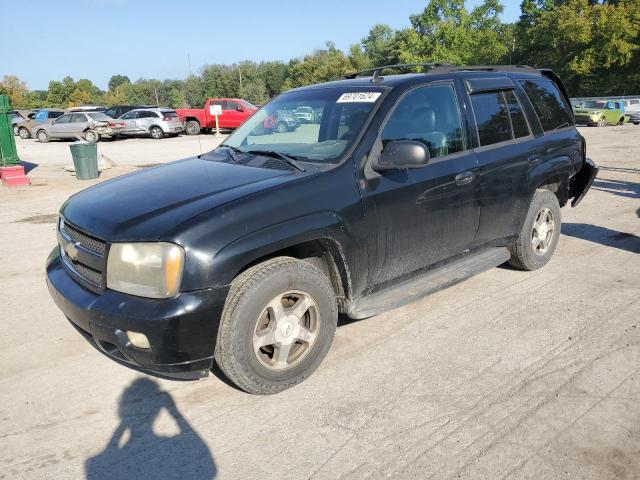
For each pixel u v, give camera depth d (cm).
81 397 323
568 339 385
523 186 468
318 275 324
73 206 349
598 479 249
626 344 376
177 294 277
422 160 337
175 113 2841
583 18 4697
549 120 520
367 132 359
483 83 451
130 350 280
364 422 294
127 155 1886
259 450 273
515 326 407
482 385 328
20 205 961
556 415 297
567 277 509
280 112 424
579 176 589
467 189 412
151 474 258
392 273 382
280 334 313
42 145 2488
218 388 331
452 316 427
